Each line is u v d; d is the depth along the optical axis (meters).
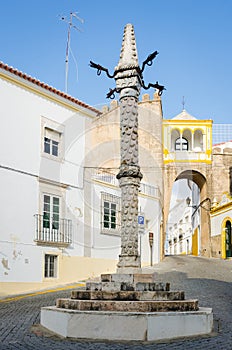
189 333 8.93
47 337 8.81
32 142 20.69
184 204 53.38
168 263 28.56
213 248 38.62
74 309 9.10
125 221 10.31
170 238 58.56
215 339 8.60
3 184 19.23
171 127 40.03
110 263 24.23
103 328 8.59
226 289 17.34
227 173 39.78
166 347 7.88
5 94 19.69
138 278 9.68
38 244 20.30
